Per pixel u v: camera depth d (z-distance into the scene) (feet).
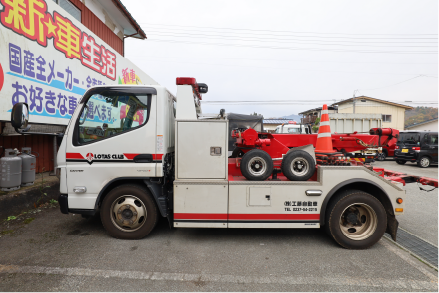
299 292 7.35
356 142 13.35
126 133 10.48
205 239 11.05
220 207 10.37
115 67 25.72
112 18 30.09
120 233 10.81
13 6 13.32
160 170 10.44
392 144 13.48
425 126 99.30
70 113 18.34
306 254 9.80
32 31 14.64
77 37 19.07
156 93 10.59
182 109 10.57
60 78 17.15
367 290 7.47
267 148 12.01
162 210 10.62
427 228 13.03
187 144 10.39
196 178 10.47
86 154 10.50
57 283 7.57
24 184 15.08
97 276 7.98
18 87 13.70
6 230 11.70
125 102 10.64
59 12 16.93
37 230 11.75
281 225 10.46
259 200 10.36
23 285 7.45
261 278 8.05
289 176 10.55
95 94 10.68
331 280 7.98
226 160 10.46
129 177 10.48
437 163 39.58
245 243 10.73
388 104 86.28
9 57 13.12
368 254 9.88
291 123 44.93
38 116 15.20
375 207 10.13
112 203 10.73
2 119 12.76
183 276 8.08
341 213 10.25
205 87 12.36
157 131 10.52
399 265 9.01
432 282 7.93
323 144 12.21
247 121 23.38
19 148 16.94
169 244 10.48
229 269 8.57
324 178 10.36
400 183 11.66
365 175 10.41
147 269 8.45
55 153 12.49
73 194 10.68
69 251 9.66
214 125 10.39
